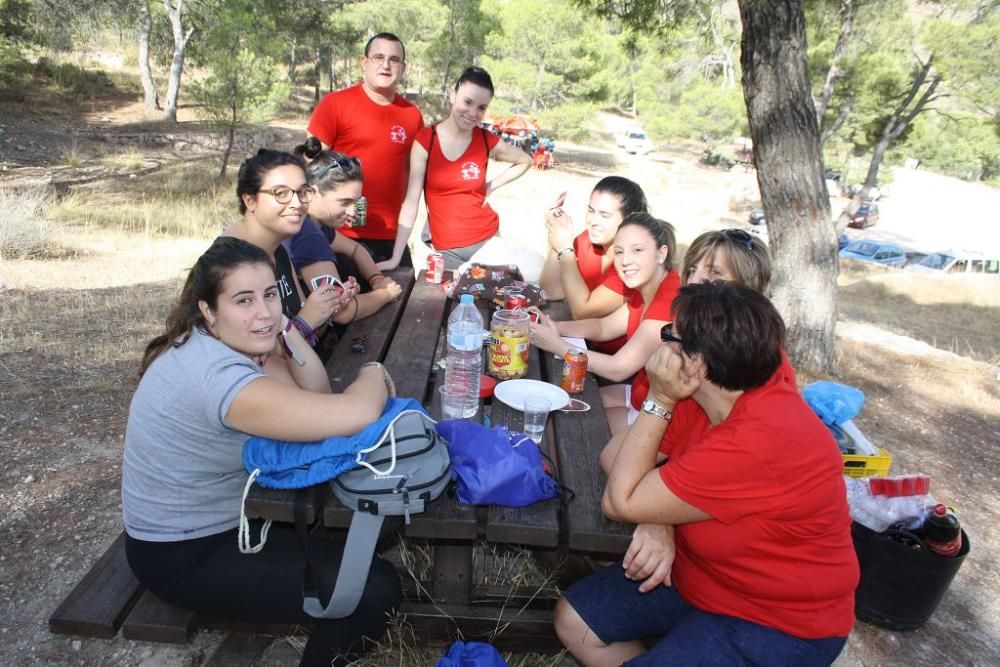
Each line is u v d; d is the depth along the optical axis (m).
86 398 3.97
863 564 2.80
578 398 2.67
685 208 23.84
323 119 4.24
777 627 1.85
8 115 17.48
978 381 6.54
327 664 2.06
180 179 13.67
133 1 21.42
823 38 16.19
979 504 4.11
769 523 1.78
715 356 1.74
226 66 13.75
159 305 5.74
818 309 6.23
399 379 2.70
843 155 23.78
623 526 1.95
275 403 1.82
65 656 2.26
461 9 26.86
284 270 2.86
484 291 3.68
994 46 14.12
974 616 3.04
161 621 2.23
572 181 23.77
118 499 3.09
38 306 5.43
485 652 1.98
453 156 4.25
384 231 4.50
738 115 30.98
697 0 8.23
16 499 3.03
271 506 1.90
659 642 1.93
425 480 1.87
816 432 1.79
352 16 25.20
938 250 21.59
